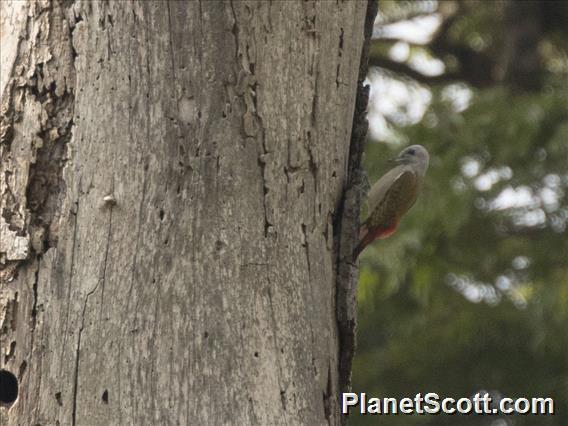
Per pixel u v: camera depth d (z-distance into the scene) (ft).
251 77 34.09
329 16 35.81
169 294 32.94
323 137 35.47
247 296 33.47
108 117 33.58
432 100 89.20
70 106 33.91
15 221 33.68
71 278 33.17
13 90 34.22
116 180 33.35
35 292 33.32
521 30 97.91
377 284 89.25
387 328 98.78
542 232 91.20
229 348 33.09
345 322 35.65
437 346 92.84
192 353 32.86
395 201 47.34
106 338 32.78
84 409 32.53
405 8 105.09
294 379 33.78
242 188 33.78
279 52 34.65
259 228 33.94
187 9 33.81
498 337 91.61
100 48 33.81
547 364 91.09
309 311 34.40
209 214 33.45
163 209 33.27
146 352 32.71
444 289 93.35
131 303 32.89
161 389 32.60
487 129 85.10
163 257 33.06
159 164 33.37
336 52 36.09
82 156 33.58
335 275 35.76
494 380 91.66
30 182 33.76
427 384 93.15
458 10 104.73
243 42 34.12
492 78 103.45
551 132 85.51
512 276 92.63
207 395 32.78
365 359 94.84
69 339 32.89
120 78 33.65
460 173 85.46
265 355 33.45
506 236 91.61
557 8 99.35
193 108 33.65
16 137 34.01
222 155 33.65
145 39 33.71
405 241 83.92
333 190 35.86
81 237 33.32
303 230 34.71
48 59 34.04
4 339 33.22
